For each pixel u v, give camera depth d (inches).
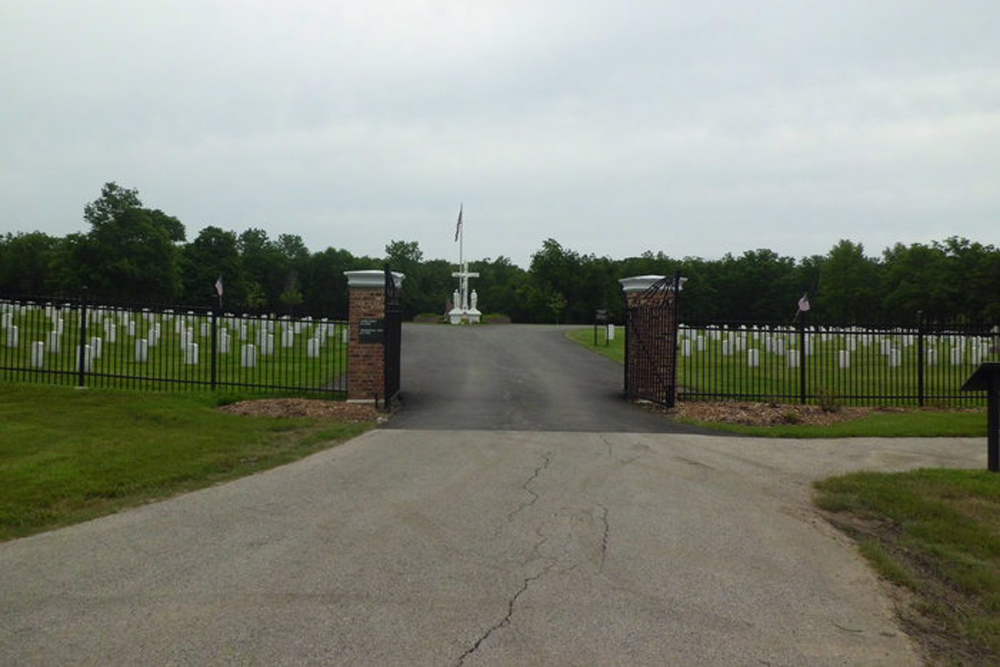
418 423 472.7
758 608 188.5
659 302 603.8
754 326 827.4
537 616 178.5
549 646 162.4
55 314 863.1
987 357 906.1
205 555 219.6
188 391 533.6
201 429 415.2
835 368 819.4
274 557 218.1
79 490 287.1
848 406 585.9
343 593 190.7
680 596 194.5
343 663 152.2
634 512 275.1
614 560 221.5
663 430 466.9
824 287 2645.2
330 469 338.0
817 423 498.9
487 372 775.7
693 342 952.9
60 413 435.2
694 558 225.9
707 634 171.6
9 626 168.4
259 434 412.2
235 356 818.2
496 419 494.6
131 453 347.6
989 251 2186.3
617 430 462.3
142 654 155.0
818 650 165.6
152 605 181.3
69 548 225.6
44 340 824.9
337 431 429.1
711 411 530.9
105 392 498.6
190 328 922.1
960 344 897.5
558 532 247.4
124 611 177.6
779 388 689.6
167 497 287.7
